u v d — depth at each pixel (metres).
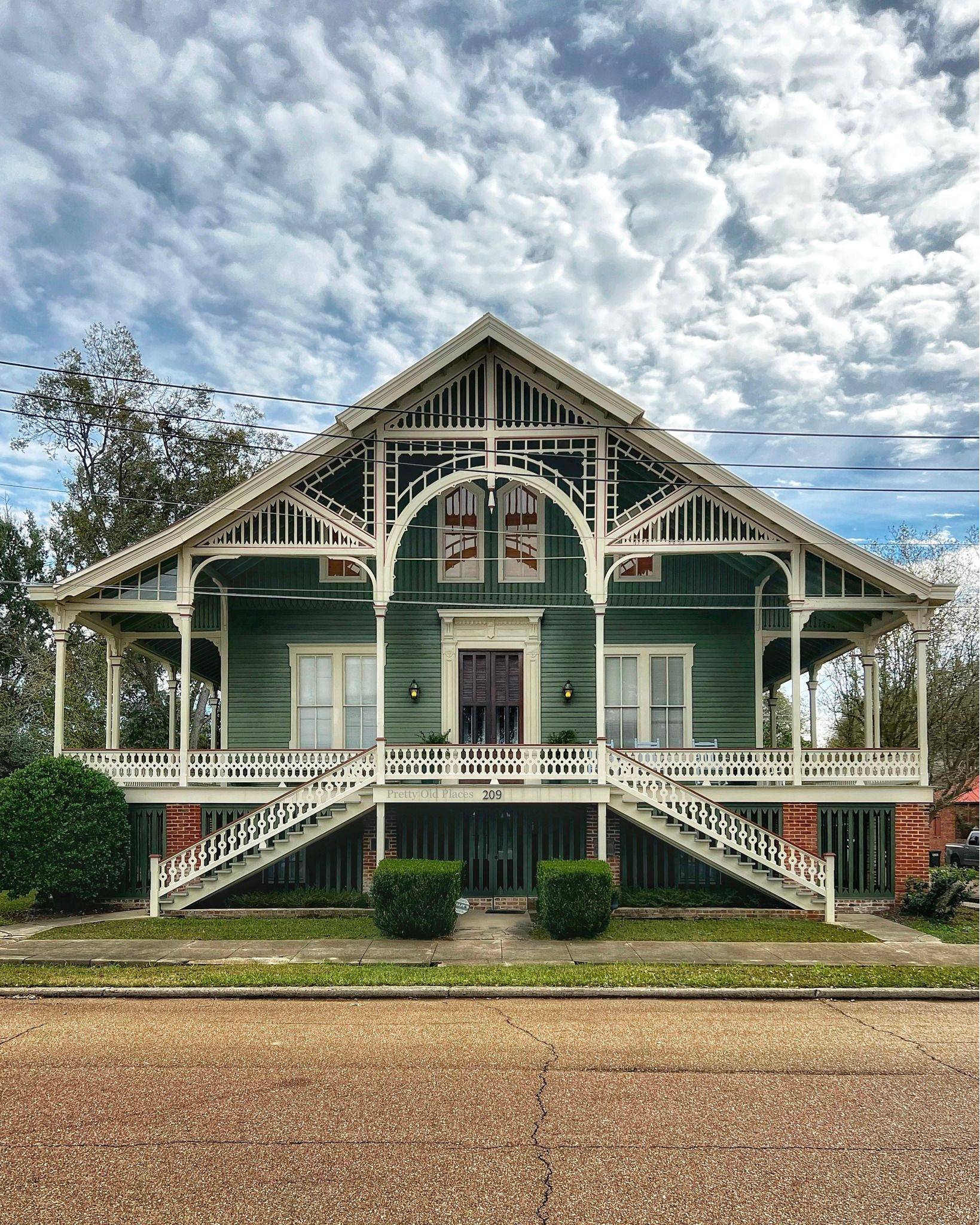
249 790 17.23
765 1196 5.92
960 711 30.78
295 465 16.91
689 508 17.09
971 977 12.01
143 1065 8.54
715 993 11.41
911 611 17.47
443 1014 10.50
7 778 16.48
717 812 17.09
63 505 34.84
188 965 12.62
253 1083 8.00
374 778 16.61
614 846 17.52
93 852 16.08
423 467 17.92
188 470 36.38
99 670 33.31
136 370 35.25
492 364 16.97
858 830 17.41
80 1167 6.30
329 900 16.73
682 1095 7.74
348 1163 6.37
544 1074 8.30
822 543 16.84
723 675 19.67
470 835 17.61
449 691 19.52
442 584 19.59
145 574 17.48
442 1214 5.66
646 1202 5.84
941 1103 7.59
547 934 14.71
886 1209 5.74
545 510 19.78
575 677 19.66
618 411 16.61
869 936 14.68
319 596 19.58
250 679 19.73
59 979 11.77
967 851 31.39
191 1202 5.80
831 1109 7.44
